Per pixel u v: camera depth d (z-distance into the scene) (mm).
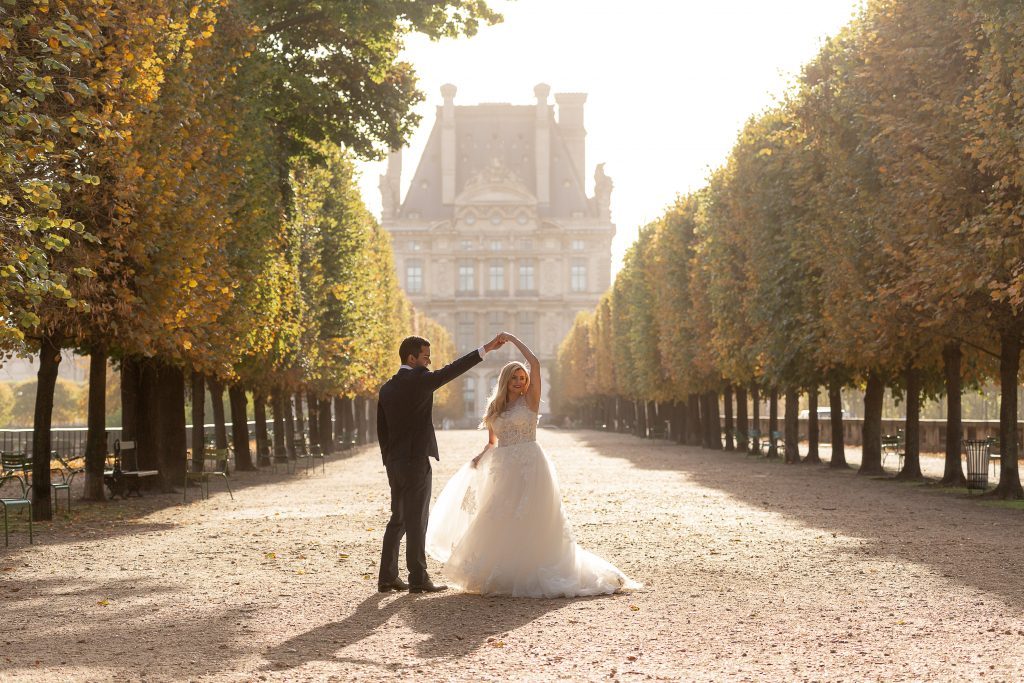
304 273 41312
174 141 21062
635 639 8719
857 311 27078
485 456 11016
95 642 8719
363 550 14703
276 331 33938
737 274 43250
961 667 7691
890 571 12445
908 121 23094
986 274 20156
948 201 22016
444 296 185500
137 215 20016
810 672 7562
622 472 34812
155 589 11445
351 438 64438
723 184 44688
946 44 22438
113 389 76188
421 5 26719
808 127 30766
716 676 7461
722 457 47906
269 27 28344
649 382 66625
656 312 63469
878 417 34000
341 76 31484
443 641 8672
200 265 21328
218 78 23781
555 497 10883
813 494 25078
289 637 8859
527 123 197625
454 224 185625
